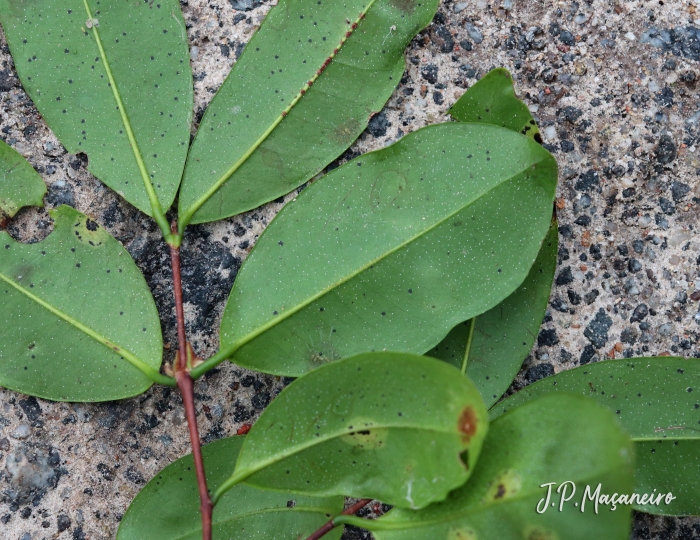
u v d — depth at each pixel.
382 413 0.28
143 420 0.30
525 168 0.29
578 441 0.28
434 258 0.29
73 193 0.31
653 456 0.29
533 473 0.28
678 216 0.31
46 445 0.30
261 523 0.29
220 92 0.30
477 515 0.28
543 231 0.29
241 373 0.31
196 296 0.31
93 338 0.29
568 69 0.31
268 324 0.29
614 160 0.31
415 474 0.28
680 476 0.29
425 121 0.31
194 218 0.30
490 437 0.28
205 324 0.31
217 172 0.30
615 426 0.27
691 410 0.29
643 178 0.31
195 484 0.30
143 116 0.30
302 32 0.30
